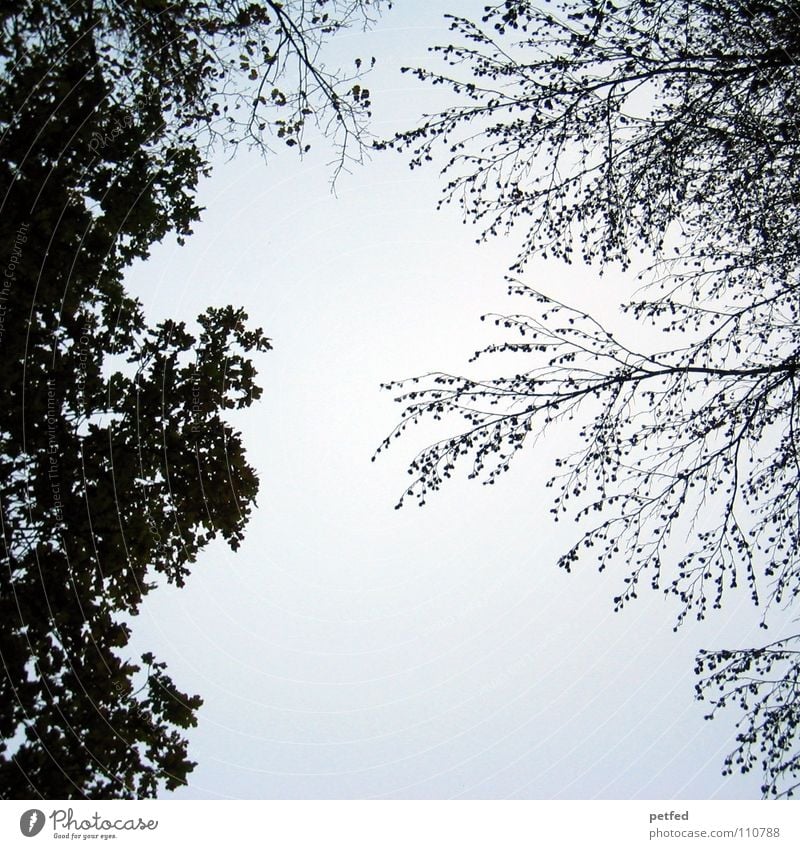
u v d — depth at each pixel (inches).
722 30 221.8
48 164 229.5
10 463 232.2
